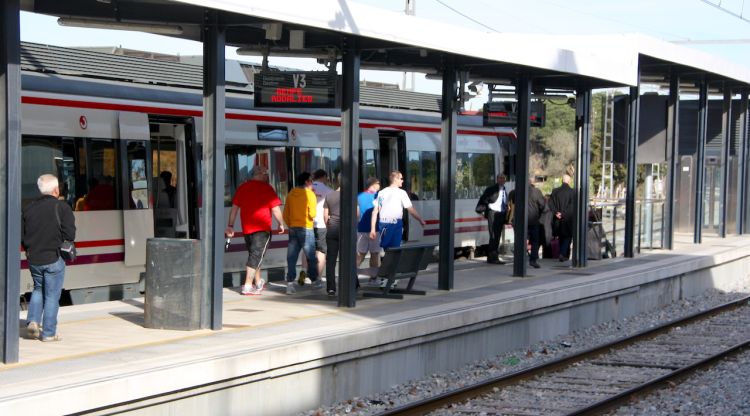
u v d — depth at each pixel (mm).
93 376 8141
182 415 8703
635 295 17922
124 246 14547
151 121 15609
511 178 25812
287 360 9680
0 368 8500
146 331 10656
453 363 12570
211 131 10938
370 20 11602
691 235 28938
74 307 12453
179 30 11414
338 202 13938
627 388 11586
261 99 13352
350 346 10523
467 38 13461
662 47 20172
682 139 29250
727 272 23406
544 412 10258
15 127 8664
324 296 14047
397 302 13445
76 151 13914
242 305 13000
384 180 21531
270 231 14156
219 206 10906
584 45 18984
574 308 15648
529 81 16828
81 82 14188
